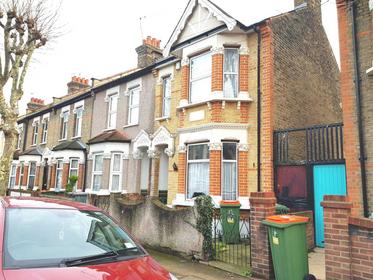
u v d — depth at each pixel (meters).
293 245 5.00
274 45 10.45
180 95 12.07
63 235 3.29
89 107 17.28
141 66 15.90
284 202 9.43
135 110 14.44
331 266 4.75
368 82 7.74
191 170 11.08
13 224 3.10
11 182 22.78
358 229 4.57
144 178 13.52
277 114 10.12
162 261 6.82
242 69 10.45
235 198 9.99
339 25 8.45
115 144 14.02
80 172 16.19
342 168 8.56
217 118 10.27
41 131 21.75
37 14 10.91
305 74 12.20
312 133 9.40
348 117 7.96
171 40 11.88
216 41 10.66
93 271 2.77
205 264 6.54
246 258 6.80
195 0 11.35
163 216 7.84
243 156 10.04
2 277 2.42
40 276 2.53
